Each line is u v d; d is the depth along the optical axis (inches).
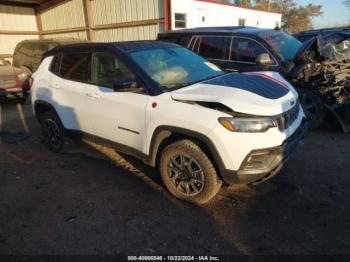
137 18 547.2
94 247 112.3
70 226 124.5
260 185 149.3
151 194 145.7
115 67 152.1
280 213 127.6
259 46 232.5
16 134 241.6
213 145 119.0
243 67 233.3
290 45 248.5
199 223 123.6
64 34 673.6
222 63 244.4
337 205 131.9
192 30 273.9
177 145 130.8
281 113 122.5
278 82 147.6
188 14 556.1
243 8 733.3
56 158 191.5
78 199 143.8
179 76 149.5
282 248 108.6
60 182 160.6
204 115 120.6
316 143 199.6
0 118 293.3
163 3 507.5
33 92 199.3
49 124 197.6
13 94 326.6
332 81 212.2
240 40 241.3
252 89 131.6
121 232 120.0
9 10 656.4
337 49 214.5
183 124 124.6
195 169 130.8
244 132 115.4
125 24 562.3
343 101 213.8
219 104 118.5
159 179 159.5
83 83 167.9
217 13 642.8
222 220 124.8
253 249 108.7
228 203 136.2
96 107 159.5
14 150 207.6
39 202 142.6
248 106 117.2
